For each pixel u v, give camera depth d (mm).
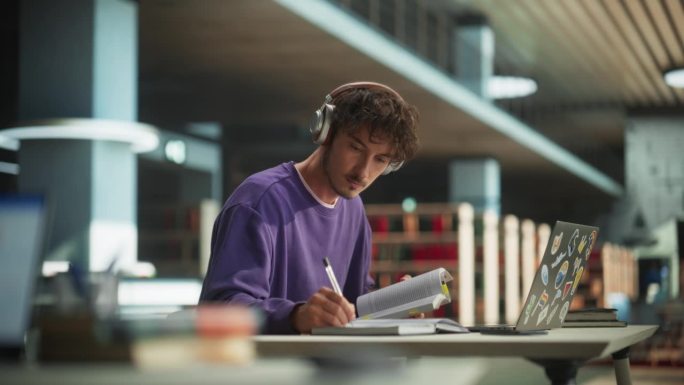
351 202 2250
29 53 7957
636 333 1818
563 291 1875
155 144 8023
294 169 2127
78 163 7703
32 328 1246
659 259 12086
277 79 12859
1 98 11844
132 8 8281
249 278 1883
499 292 12422
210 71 12414
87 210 7652
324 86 13234
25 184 7758
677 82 17391
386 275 11148
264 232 1956
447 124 15797
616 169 28516
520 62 17703
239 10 9383
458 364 956
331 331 1633
